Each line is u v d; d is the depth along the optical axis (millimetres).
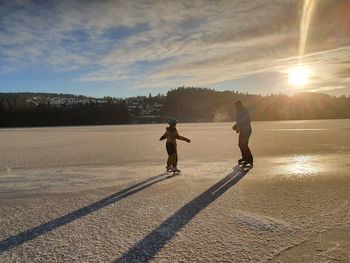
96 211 5324
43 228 4523
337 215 4883
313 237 4047
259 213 5047
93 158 12867
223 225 4527
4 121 118625
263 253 3609
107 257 3562
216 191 6598
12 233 4344
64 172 9453
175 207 5477
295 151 14023
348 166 9578
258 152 13781
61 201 6023
